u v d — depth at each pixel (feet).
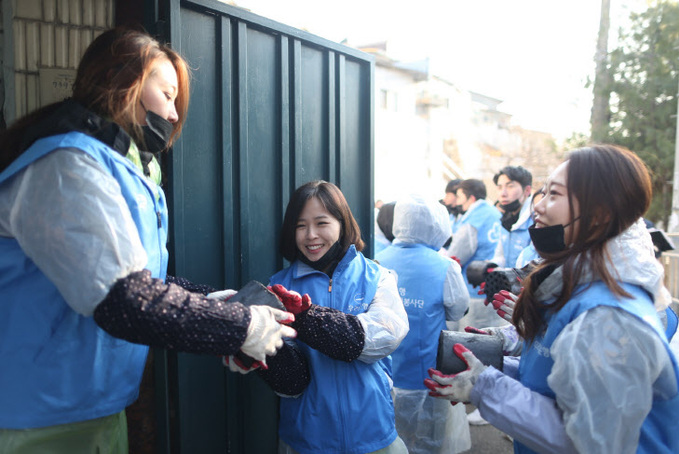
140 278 3.84
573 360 3.95
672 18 27.43
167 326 3.82
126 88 4.23
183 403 6.39
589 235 4.33
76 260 3.67
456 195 19.43
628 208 4.25
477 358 5.24
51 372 4.08
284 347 5.79
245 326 4.12
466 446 10.27
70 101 4.31
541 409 4.34
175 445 6.44
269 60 7.21
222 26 6.47
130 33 4.41
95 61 4.29
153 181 5.00
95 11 7.00
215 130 6.57
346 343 5.49
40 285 4.06
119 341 4.39
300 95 7.64
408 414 9.37
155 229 4.54
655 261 4.27
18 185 3.92
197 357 6.54
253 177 7.09
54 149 3.83
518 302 4.93
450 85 59.67
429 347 9.30
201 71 6.35
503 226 14.15
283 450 6.35
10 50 6.70
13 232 3.86
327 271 6.38
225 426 6.93
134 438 6.56
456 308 9.62
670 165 26.81
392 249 10.11
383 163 51.49
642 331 3.84
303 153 7.80
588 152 4.46
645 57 28.48
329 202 6.20
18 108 6.79
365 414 5.88
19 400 4.05
